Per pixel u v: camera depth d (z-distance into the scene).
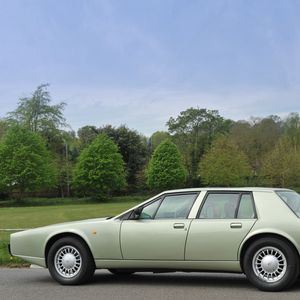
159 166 82.38
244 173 79.94
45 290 8.85
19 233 9.83
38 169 73.94
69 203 76.25
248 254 8.34
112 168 79.19
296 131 94.38
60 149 87.19
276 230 8.23
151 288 8.85
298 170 76.81
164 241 8.77
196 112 97.25
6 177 72.81
